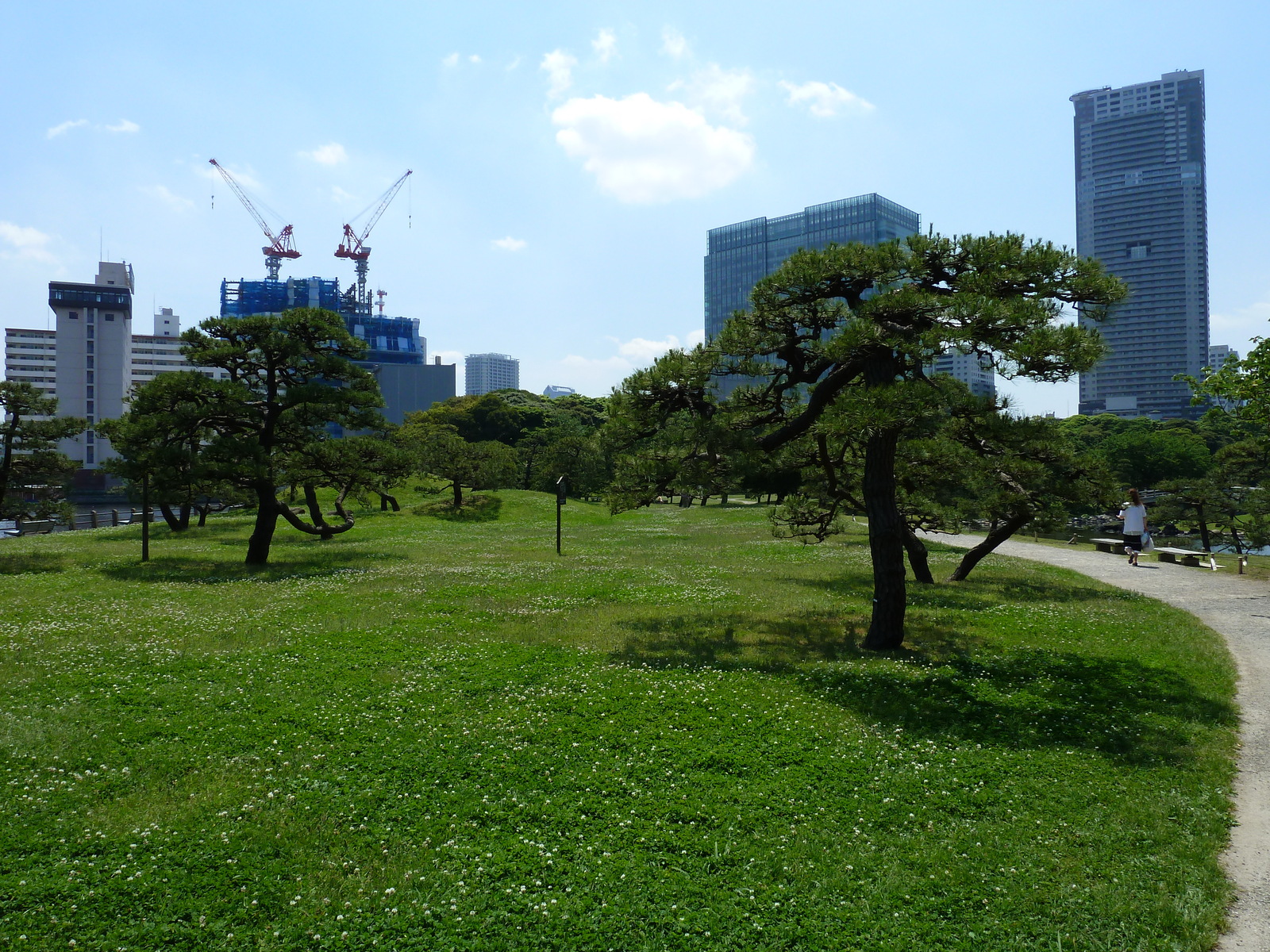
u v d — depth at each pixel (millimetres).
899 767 9906
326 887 7344
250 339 30984
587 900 7129
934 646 15547
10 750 10180
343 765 9930
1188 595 21984
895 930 6746
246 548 36094
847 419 13562
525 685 13109
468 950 6484
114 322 139875
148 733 10859
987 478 20812
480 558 32469
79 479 133250
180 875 7496
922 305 13883
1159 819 8562
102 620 18156
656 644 15984
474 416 104125
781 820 8609
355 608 19719
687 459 16672
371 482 33062
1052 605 19953
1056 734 11008
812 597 22094
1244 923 6766
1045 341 12641
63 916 6875
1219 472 53406
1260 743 10711
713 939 6629
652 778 9586
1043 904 7094
